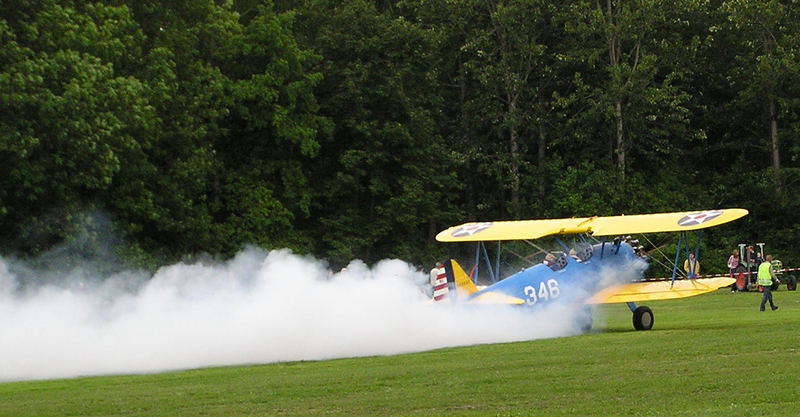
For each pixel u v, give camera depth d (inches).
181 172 2417.6
